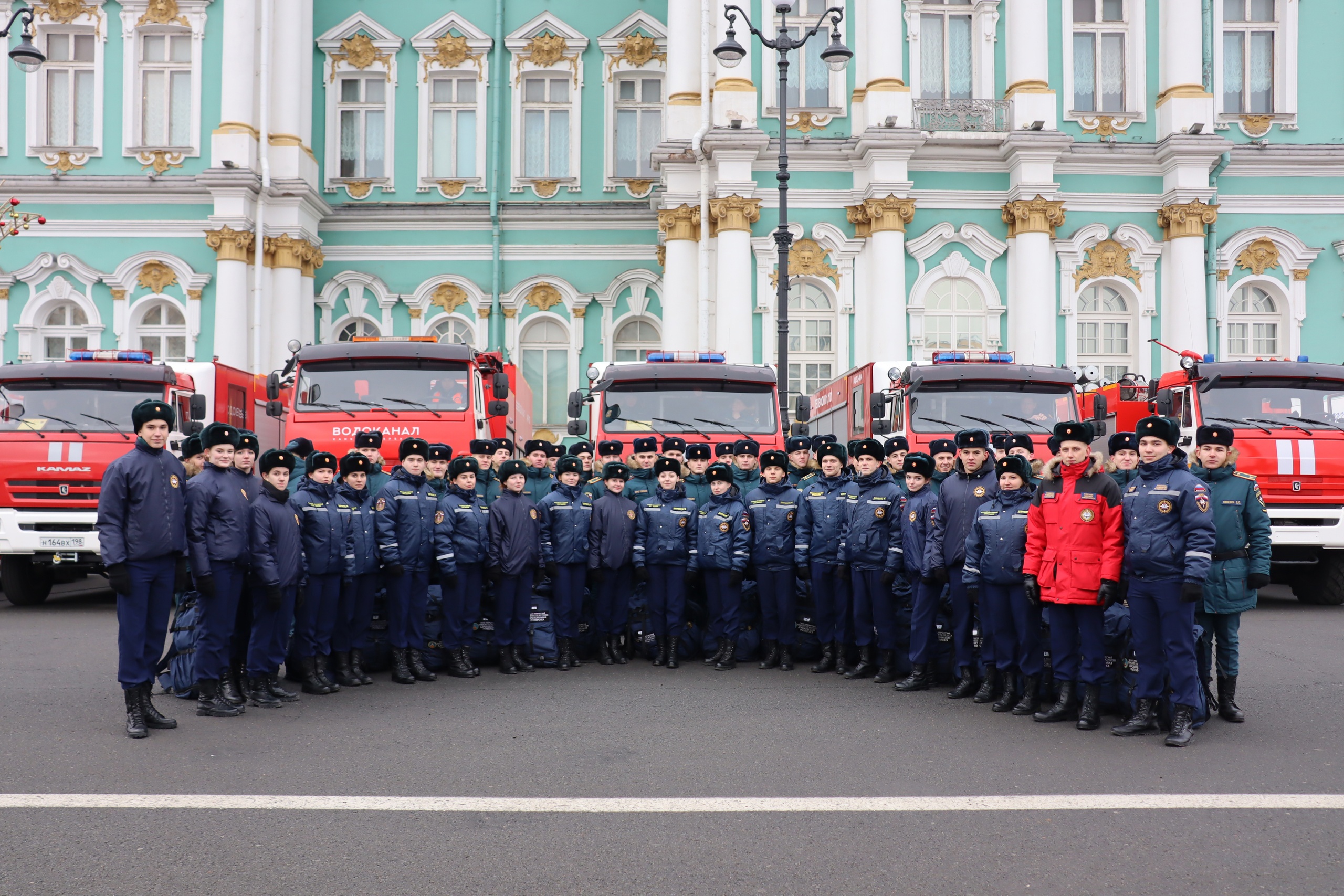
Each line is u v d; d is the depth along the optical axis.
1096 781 6.08
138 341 24.78
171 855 4.86
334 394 14.02
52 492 13.27
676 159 23.14
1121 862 4.80
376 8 27.33
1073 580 7.46
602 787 5.91
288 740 6.98
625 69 27.36
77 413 13.57
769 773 6.22
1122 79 23.78
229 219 24.17
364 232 27.03
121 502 7.02
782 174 16.50
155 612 7.23
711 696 8.54
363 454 9.21
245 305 24.33
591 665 10.13
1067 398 14.08
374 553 9.12
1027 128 22.55
